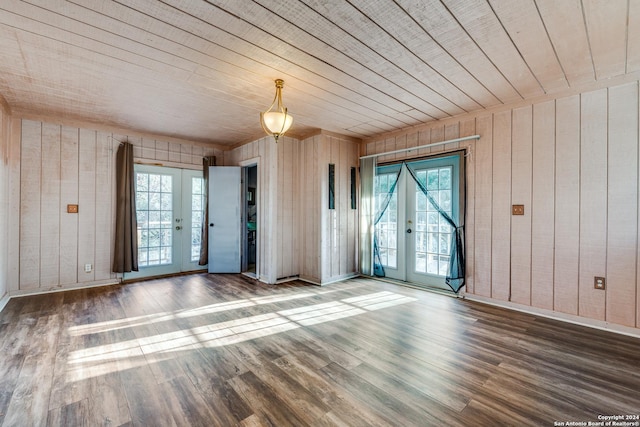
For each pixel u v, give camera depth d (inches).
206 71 105.8
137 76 110.0
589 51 91.8
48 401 68.5
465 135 150.9
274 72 106.9
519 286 132.6
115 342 99.5
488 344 99.0
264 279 188.7
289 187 192.5
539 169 127.1
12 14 74.0
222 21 77.9
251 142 205.0
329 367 84.4
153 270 199.8
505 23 78.6
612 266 110.0
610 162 110.7
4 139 136.9
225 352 93.2
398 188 184.9
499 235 138.6
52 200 159.8
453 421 62.7
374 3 71.1
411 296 154.4
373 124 169.5
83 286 169.0
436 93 125.1
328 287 173.3
